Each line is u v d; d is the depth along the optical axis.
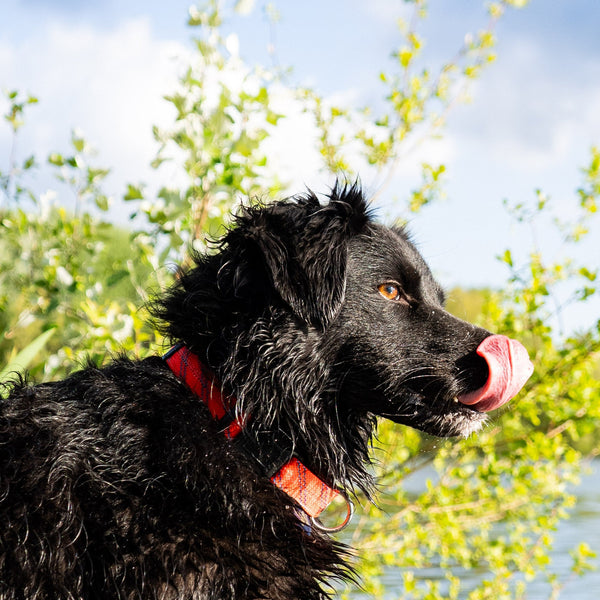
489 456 5.34
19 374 3.02
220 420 2.76
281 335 2.76
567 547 8.38
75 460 2.51
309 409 2.82
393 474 5.49
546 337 5.26
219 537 2.51
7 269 5.64
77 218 5.50
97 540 2.43
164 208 4.95
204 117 5.07
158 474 2.51
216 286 2.84
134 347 4.62
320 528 2.87
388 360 2.89
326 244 2.81
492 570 5.59
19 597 2.36
